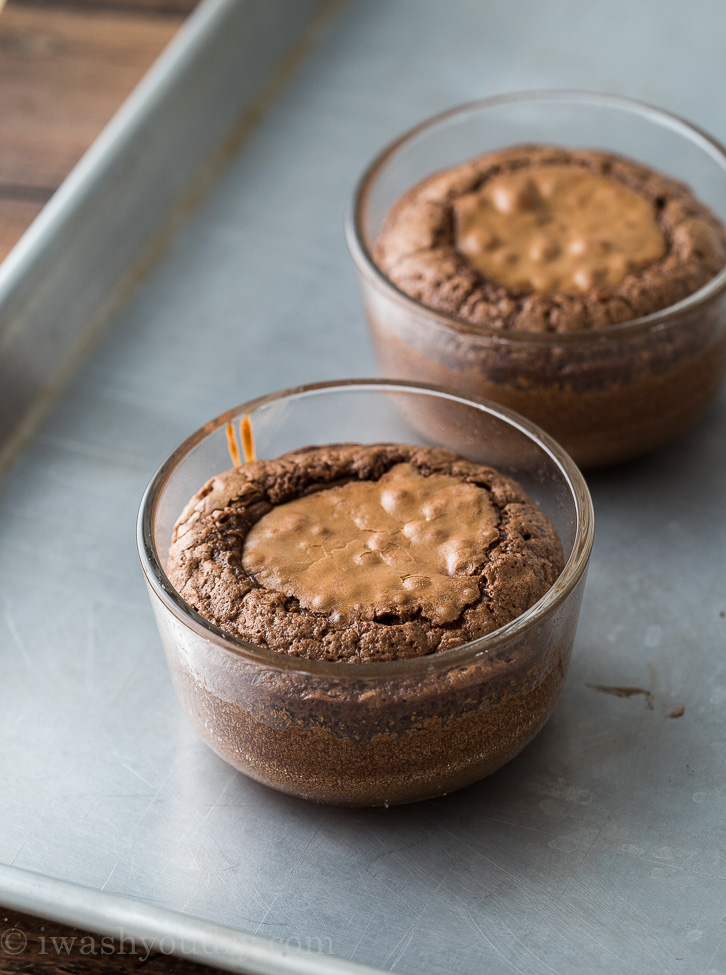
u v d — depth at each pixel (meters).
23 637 0.41
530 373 0.41
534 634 0.34
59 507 0.44
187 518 0.37
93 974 0.35
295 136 0.55
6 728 0.39
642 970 0.34
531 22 0.59
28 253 0.46
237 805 0.37
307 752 0.35
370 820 0.37
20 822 0.37
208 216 0.52
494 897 0.36
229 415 0.38
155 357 0.48
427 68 0.57
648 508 0.43
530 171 0.46
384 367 0.44
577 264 0.43
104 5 0.58
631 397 0.42
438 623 0.35
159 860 0.36
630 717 0.39
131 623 0.41
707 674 0.39
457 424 0.39
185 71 0.52
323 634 0.35
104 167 0.49
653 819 0.37
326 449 0.39
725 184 0.45
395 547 0.36
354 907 0.36
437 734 0.34
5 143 0.52
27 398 0.46
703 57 0.57
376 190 0.46
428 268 0.43
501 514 0.37
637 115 0.47
